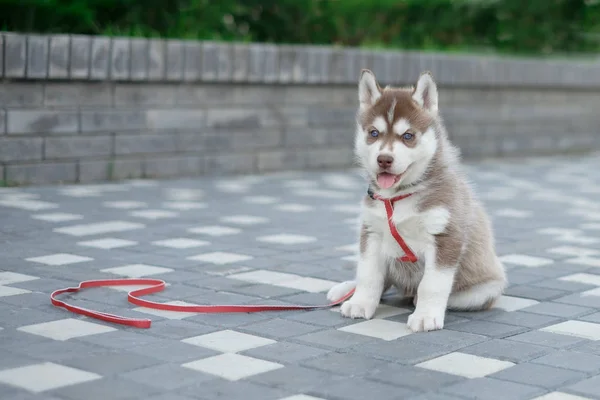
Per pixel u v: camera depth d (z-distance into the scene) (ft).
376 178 15.64
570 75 51.37
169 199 29.84
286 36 42.93
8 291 16.94
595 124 54.19
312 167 40.01
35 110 30.78
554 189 35.78
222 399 11.40
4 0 33.53
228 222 25.95
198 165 35.99
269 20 42.45
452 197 15.67
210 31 40.37
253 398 11.47
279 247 22.47
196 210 27.89
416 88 15.85
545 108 50.65
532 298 17.84
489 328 15.48
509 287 18.81
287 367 12.88
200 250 21.77
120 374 12.26
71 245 21.79
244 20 41.83
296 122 39.11
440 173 15.78
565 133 52.08
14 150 30.42
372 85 16.17
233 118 36.86
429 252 15.65
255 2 41.91
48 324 14.69
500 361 13.48
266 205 29.50
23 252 20.76
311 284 18.58
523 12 53.01
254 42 41.93
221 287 18.04
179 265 20.01
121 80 32.89
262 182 35.22
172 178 35.09
